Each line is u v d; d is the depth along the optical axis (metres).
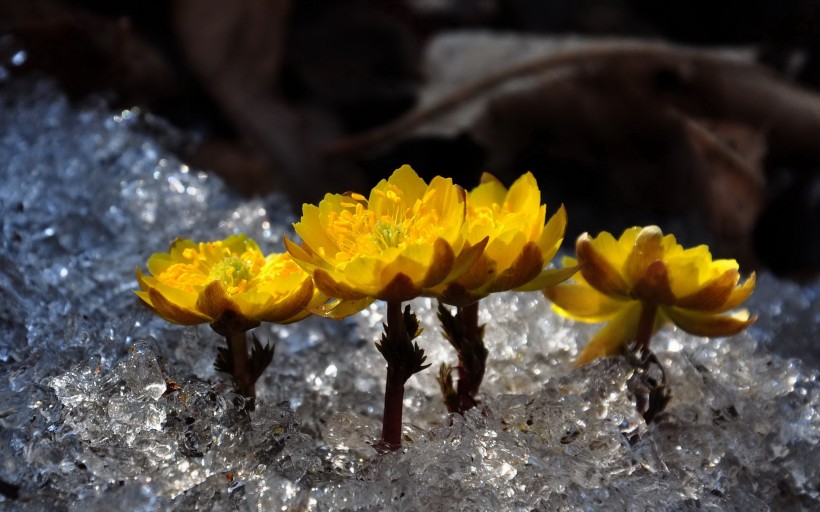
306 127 0.63
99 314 0.36
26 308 0.35
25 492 0.30
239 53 0.63
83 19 0.52
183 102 0.61
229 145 0.59
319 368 0.35
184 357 0.34
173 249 0.32
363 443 0.31
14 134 0.43
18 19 0.49
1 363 0.33
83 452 0.30
